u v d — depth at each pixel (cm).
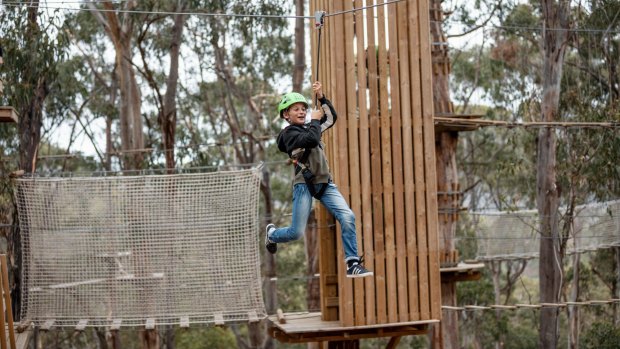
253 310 1667
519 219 3172
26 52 2653
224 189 1691
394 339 1730
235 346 4794
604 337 3638
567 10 3092
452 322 2711
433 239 1597
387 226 1588
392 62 1609
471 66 4203
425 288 1588
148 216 1681
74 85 3531
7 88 2588
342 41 1591
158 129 3847
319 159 1118
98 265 1673
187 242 1678
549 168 3114
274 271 3778
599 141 3039
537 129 3497
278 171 4609
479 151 4394
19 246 2184
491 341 4831
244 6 3262
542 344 3083
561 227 3453
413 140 1609
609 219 2847
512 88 3909
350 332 1609
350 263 1108
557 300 3073
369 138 1600
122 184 1691
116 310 1661
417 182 1600
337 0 1592
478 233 3512
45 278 1670
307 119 1175
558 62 3086
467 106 4350
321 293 1670
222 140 4244
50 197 1684
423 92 1614
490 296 4122
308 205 1123
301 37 3381
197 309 1664
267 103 4225
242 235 1680
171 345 3750
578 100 3209
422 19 1619
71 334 4184
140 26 3078
